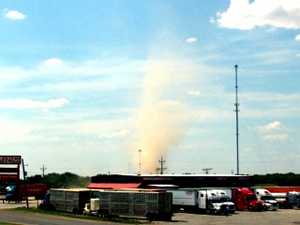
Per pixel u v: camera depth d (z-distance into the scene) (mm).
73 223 63594
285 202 102500
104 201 75812
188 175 107125
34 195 119500
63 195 83562
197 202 85688
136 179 104188
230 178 110125
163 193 70500
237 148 117188
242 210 94938
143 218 71125
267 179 165500
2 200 120750
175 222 68625
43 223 63125
